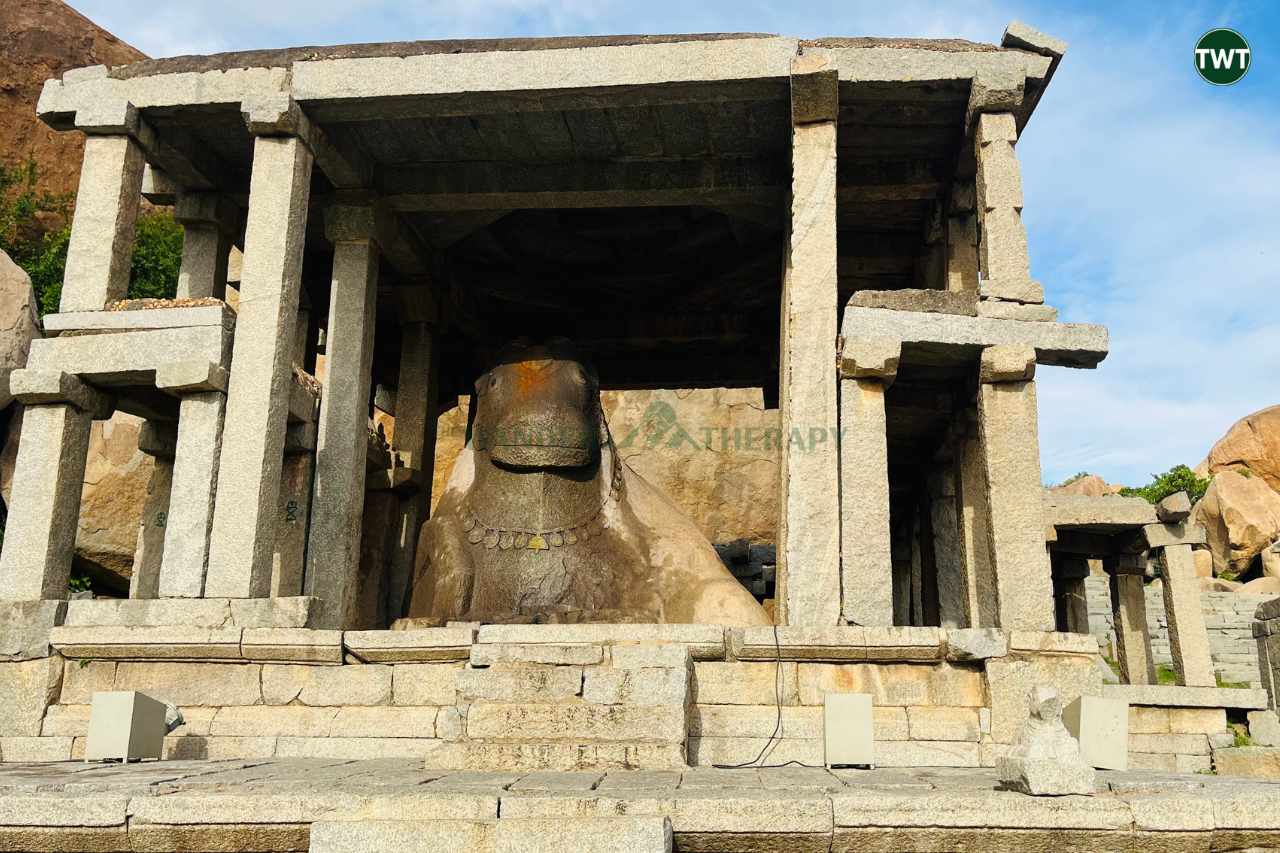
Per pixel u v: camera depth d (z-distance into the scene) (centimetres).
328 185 1627
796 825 600
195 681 1097
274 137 1348
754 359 2158
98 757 935
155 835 617
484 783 703
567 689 905
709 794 628
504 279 2048
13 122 3006
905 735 1012
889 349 1218
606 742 857
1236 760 1445
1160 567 1834
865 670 1045
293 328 1310
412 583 1550
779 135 1496
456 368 2191
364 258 1538
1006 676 1027
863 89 1360
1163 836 608
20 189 2917
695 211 1931
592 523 1477
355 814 609
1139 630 1838
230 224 1647
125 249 1371
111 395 1344
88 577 2109
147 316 1280
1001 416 1223
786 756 995
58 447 1256
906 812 608
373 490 1723
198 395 1246
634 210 1938
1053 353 1238
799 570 1184
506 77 1337
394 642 1069
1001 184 1299
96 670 1123
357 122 1441
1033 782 637
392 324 2044
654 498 1552
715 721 1014
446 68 1345
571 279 2086
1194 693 1534
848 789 666
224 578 1182
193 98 1371
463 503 1515
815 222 1296
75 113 1386
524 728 870
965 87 1357
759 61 1316
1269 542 3572
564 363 1538
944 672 1045
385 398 2275
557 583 1420
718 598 1364
